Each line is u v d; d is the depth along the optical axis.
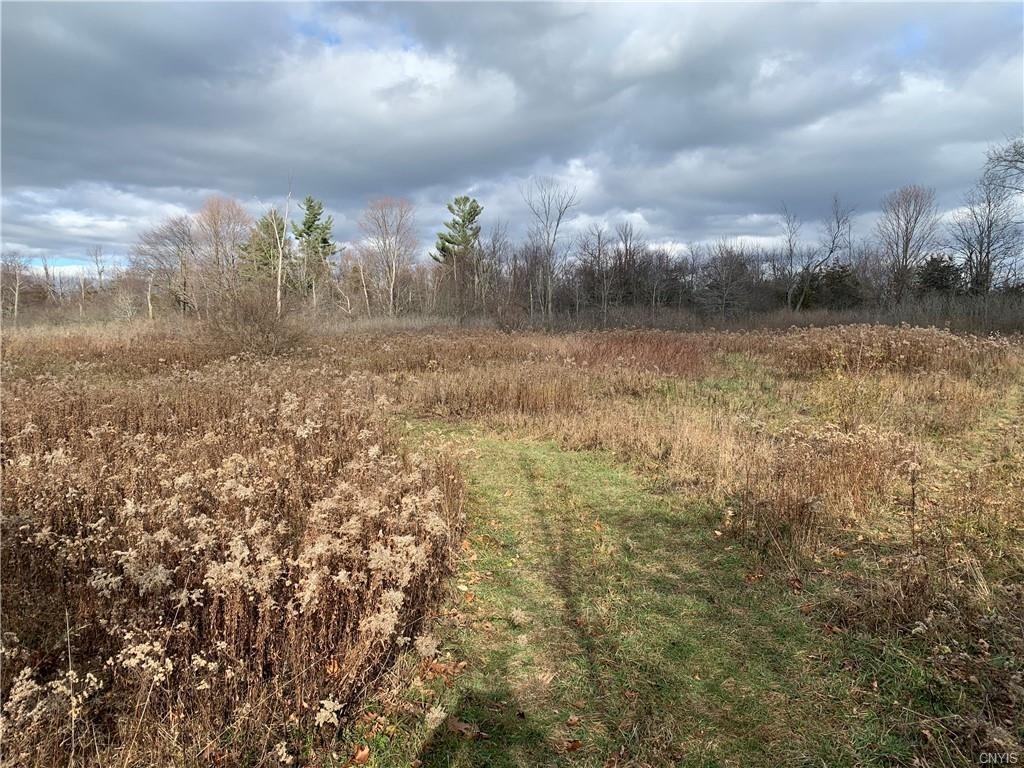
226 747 2.58
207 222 36.94
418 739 2.79
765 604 3.88
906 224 33.47
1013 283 25.33
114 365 13.13
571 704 3.05
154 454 5.56
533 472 6.58
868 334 12.43
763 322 30.89
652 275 39.38
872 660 3.23
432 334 19.16
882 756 2.63
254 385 8.20
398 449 6.51
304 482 4.92
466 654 3.46
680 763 2.65
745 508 5.14
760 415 8.48
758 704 2.99
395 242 41.44
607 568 4.44
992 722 2.69
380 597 3.16
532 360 12.34
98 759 2.36
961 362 10.72
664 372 11.90
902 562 4.02
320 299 39.09
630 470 6.61
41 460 4.98
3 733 2.34
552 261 34.78
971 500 4.76
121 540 3.57
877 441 6.07
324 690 2.90
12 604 3.19
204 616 3.02
